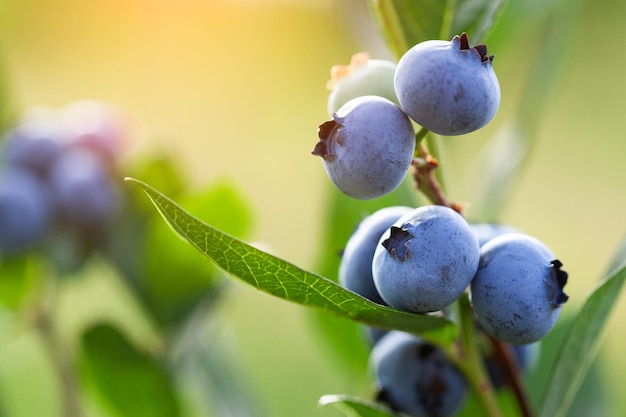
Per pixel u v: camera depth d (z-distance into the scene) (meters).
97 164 0.47
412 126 0.30
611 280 0.33
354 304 0.31
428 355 0.34
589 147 1.32
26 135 0.48
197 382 0.43
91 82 1.82
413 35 0.34
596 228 1.20
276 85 1.72
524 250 0.31
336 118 0.30
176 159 0.45
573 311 0.40
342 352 0.41
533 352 0.35
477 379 0.32
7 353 0.46
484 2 0.34
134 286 0.43
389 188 0.30
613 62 1.41
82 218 0.44
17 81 1.79
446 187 0.32
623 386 0.49
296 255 1.14
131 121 0.49
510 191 0.40
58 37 1.96
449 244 0.30
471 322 0.32
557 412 0.33
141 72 1.85
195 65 1.86
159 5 2.03
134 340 0.41
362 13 0.43
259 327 0.85
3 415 0.48
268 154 1.39
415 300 0.30
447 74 0.30
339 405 0.33
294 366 0.79
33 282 0.45
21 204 0.45
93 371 0.41
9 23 1.91
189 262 0.42
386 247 0.30
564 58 0.40
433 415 0.34
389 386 0.34
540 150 1.33
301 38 1.83
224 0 1.96
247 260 0.31
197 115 1.59
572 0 0.40
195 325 0.42
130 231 0.44
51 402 0.71
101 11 2.01
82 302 0.79
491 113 0.30
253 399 0.44
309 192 1.27
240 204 0.42
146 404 0.41
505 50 0.41
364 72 0.31
